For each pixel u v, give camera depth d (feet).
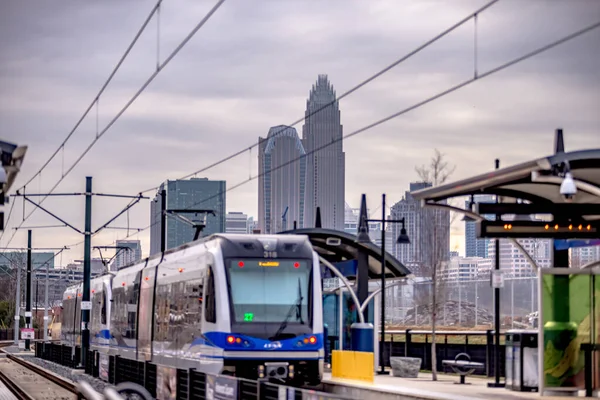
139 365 109.40
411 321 168.14
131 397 84.64
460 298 156.87
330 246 130.82
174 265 115.44
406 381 110.42
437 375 124.06
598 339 84.33
